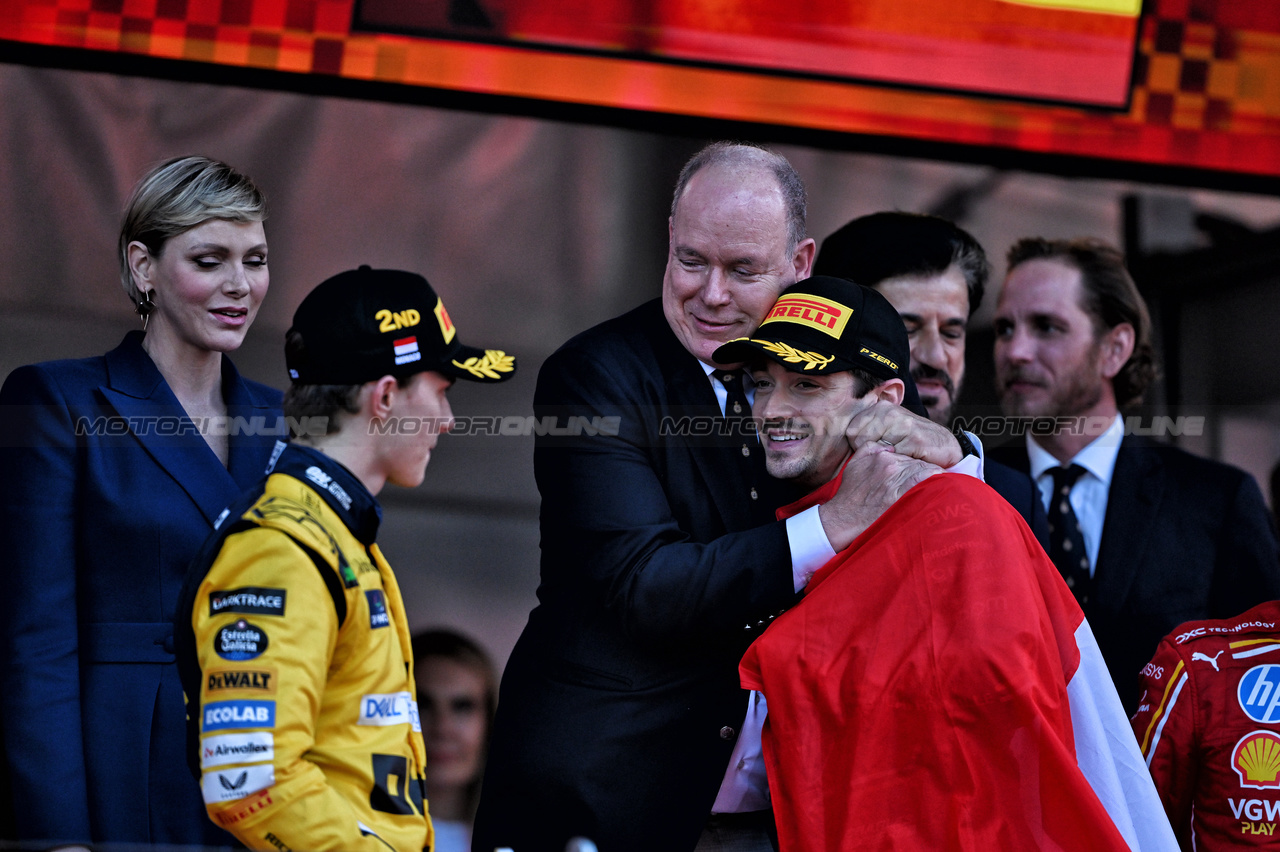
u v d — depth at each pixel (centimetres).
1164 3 1339
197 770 680
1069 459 1320
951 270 1291
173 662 930
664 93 1279
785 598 941
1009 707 819
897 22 1309
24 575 914
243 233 1001
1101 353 1327
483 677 1191
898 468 936
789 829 855
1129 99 1343
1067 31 1330
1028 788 804
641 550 994
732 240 1019
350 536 722
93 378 974
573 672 1039
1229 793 954
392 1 1233
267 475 744
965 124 1324
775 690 867
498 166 1253
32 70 1177
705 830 1026
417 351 770
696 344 1052
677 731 1015
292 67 1220
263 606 665
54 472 936
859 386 960
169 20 1199
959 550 874
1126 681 1288
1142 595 1298
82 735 905
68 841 883
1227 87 1351
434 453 1201
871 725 842
